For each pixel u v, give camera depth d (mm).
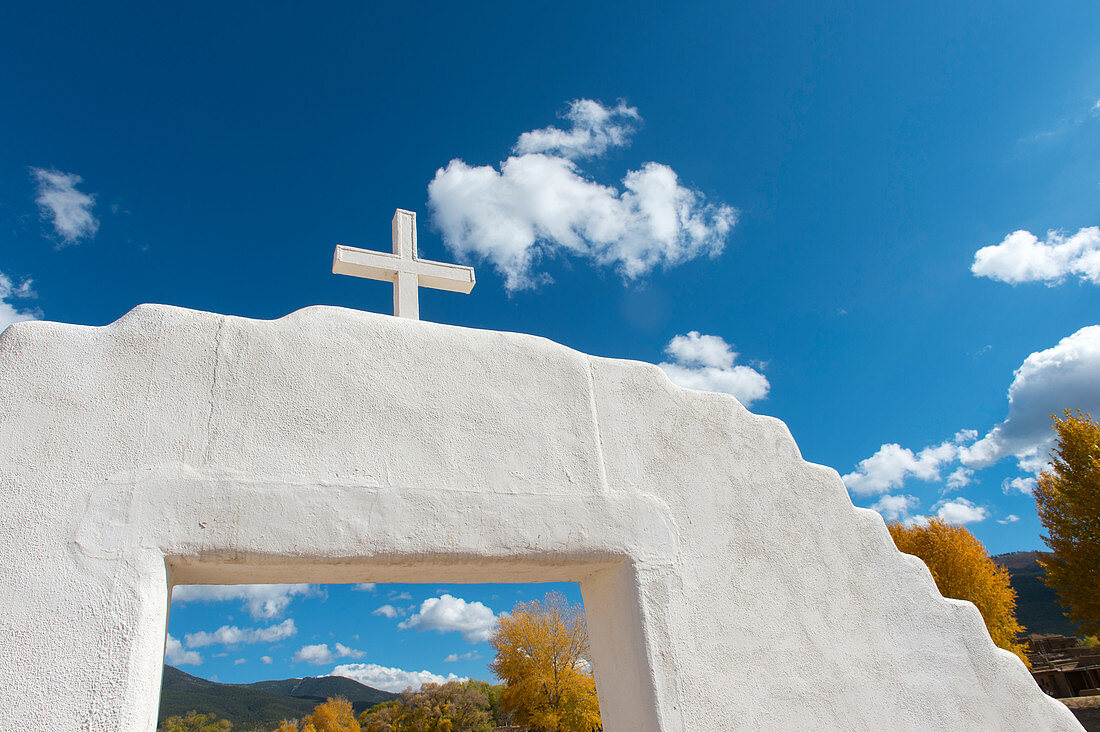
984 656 2859
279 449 2043
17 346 1899
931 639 2793
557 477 2412
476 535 2166
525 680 24656
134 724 1604
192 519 1846
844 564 2801
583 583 2674
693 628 2369
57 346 1941
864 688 2561
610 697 2438
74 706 1555
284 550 1901
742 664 2383
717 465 2766
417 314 3062
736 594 2512
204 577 2025
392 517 2074
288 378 2162
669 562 2451
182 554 1807
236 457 1981
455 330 2539
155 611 1725
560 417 2537
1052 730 2805
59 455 1802
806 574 2695
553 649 25016
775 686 2398
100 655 1621
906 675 2668
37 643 1580
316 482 2033
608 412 2656
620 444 2611
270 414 2082
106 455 1847
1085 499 17031
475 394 2422
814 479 2963
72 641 1611
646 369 2857
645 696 2195
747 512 2717
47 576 1656
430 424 2291
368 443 2166
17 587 1619
